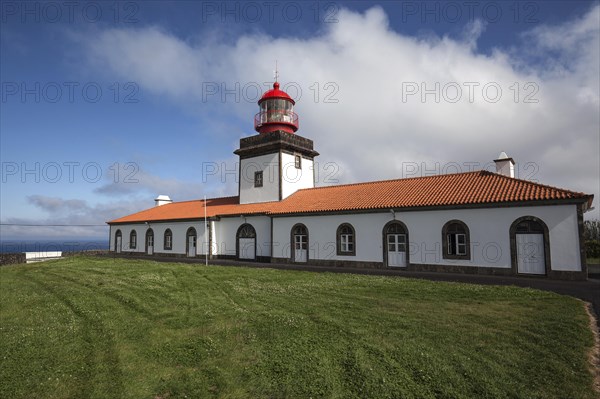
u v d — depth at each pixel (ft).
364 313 31.73
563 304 34.04
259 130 103.40
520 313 30.78
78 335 28.12
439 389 18.26
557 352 21.94
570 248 51.88
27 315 35.14
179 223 109.40
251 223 92.22
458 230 61.05
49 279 57.41
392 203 68.03
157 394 18.89
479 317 29.63
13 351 24.79
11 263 119.55
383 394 18.12
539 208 54.44
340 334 26.35
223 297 40.78
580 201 51.21
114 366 22.08
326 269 67.82
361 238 71.00
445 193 65.87
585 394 17.38
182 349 24.61
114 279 54.34
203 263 84.69
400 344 23.86
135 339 26.86
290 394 18.52
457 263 60.44
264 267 71.97
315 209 77.51
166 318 32.40
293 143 97.09
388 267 67.46
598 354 21.99
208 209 108.88
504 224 56.90
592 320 29.09
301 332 27.12
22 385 19.84
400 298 37.70
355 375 20.02
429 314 30.89
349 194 81.56
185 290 45.27
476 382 18.74
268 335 26.73
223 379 20.16
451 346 23.32
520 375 19.27
